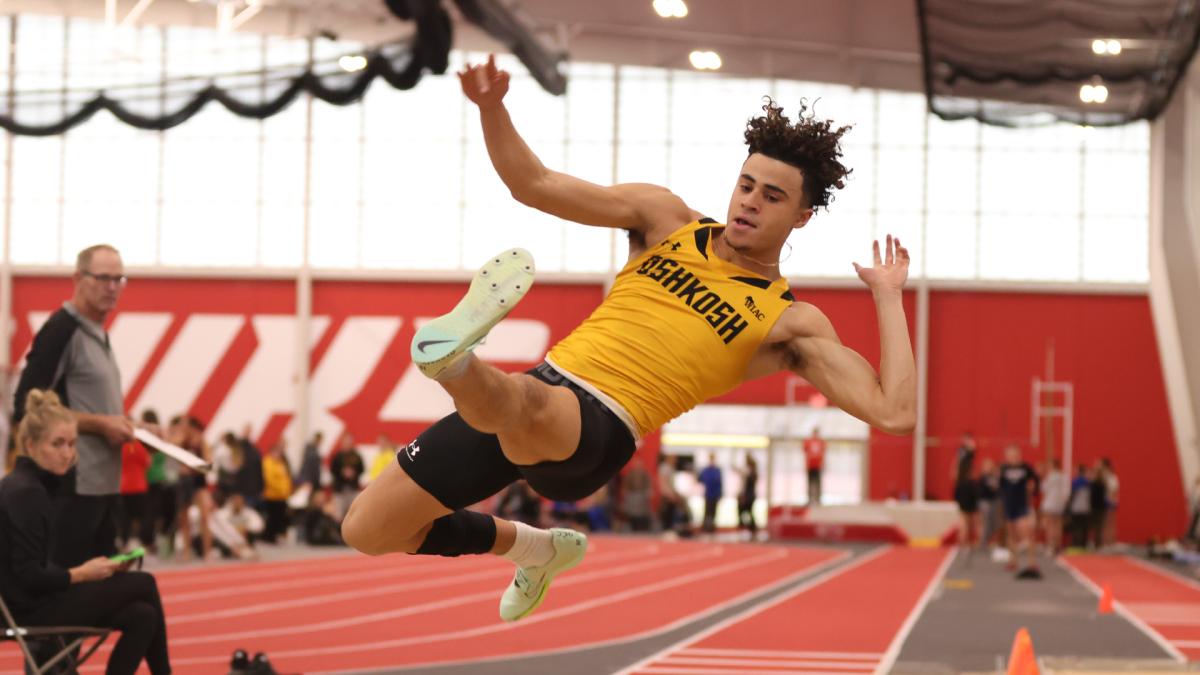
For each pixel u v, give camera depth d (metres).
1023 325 26.31
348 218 27.28
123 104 16.39
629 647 7.70
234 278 27.19
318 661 6.83
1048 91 14.77
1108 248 26.23
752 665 6.98
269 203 27.34
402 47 15.09
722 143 26.81
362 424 26.91
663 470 24.81
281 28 23.72
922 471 26.03
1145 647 8.06
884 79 21.47
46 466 4.60
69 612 4.51
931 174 26.66
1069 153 26.36
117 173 27.38
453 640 7.90
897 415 2.95
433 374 2.46
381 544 3.11
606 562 16.06
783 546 21.05
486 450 2.98
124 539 12.23
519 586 3.83
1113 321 26.00
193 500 14.80
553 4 19.88
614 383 2.99
